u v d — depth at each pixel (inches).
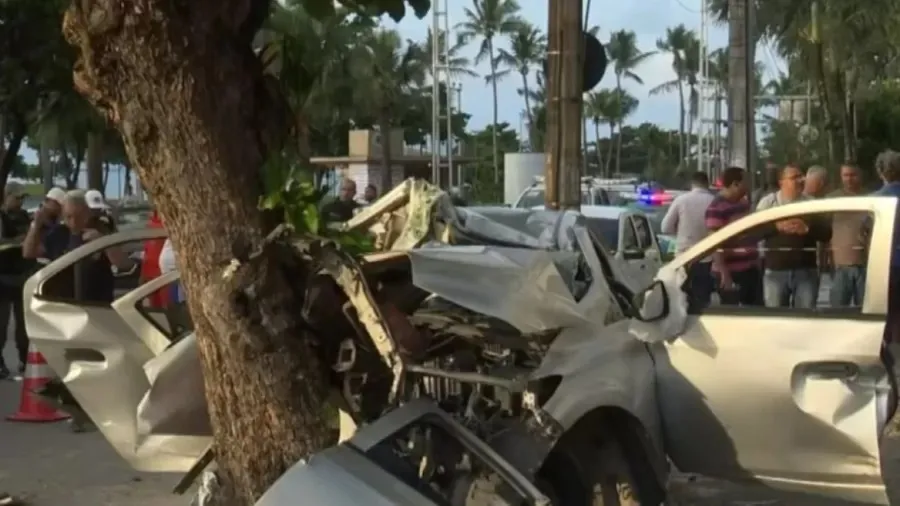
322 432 183.6
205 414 223.8
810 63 1796.3
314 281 183.9
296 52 187.3
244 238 178.4
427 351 196.1
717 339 215.3
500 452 187.5
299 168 180.5
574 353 202.4
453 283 183.0
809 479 211.6
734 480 220.1
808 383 207.9
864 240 215.5
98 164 1111.6
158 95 174.9
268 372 179.9
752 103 676.7
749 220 219.3
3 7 708.7
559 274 202.2
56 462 315.3
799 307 217.2
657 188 1118.4
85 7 174.2
